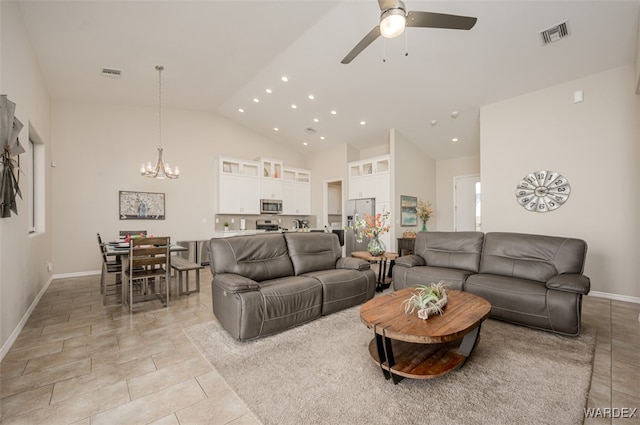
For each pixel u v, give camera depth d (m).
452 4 3.13
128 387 1.87
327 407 1.66
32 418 1.58
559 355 2.26
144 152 6.02
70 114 5.29
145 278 3.88
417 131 6.36
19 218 2.86
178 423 1.55
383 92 5.08
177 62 4.30
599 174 3.87
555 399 1.72
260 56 4.34
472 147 6.84
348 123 6.51
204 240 6.47
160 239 3.50
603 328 2.79
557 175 4.19
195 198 6.61
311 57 4.39
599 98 3.87
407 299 2.44
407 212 6.79
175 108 6.40
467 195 7.31
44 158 4.34
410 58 4.11
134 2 2.98
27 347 2.43
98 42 3.61
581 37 3.32
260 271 3.18
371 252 4.27
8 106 2.29
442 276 3.39
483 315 2.08
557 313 2.60
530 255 3.27
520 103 4.56
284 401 1.72
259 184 7.37
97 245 5.47
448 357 2.03
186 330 2.79
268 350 2.37
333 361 2.19
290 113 6.46
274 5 3.26
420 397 1.75
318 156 8.37
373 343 2.22
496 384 1.88
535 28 3.29
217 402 1.72
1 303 2.27
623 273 3.71
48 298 3.86
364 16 3.46
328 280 3.17
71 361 2.20
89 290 4.26
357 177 7.35
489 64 3.97
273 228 7.68
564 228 4.14
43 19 3.10
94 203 5.46
